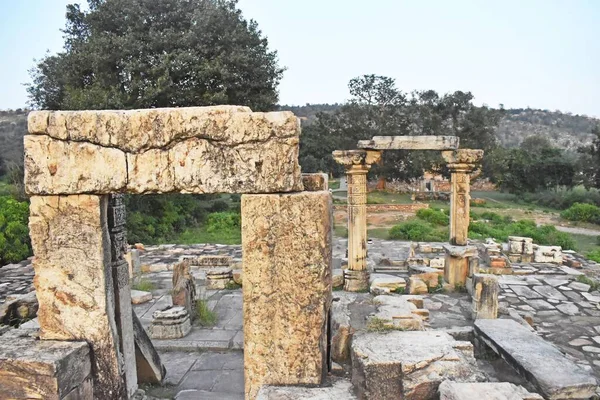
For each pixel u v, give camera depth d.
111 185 3.73
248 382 3.82
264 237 3.67
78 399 3.78
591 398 4.84
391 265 12.21
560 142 96.75
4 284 11.21
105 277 3.90
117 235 4.23
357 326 5.57
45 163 3.78
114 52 19.80
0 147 43.25
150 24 21.66
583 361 6.52
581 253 16.80
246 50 21.91
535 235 18.67
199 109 3.61
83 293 3.89
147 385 5.03
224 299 8.83
